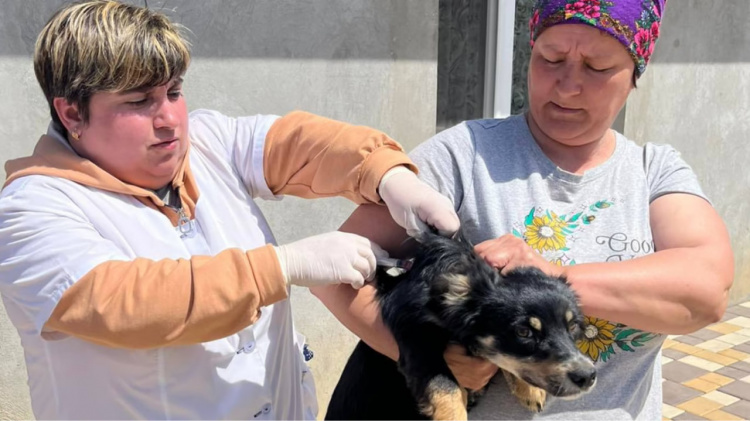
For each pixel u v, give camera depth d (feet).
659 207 7.34
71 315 5.26
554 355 6.48
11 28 10.75
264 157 7.02
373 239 7.19
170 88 6.02
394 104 14.47
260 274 5.46
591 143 7.49
